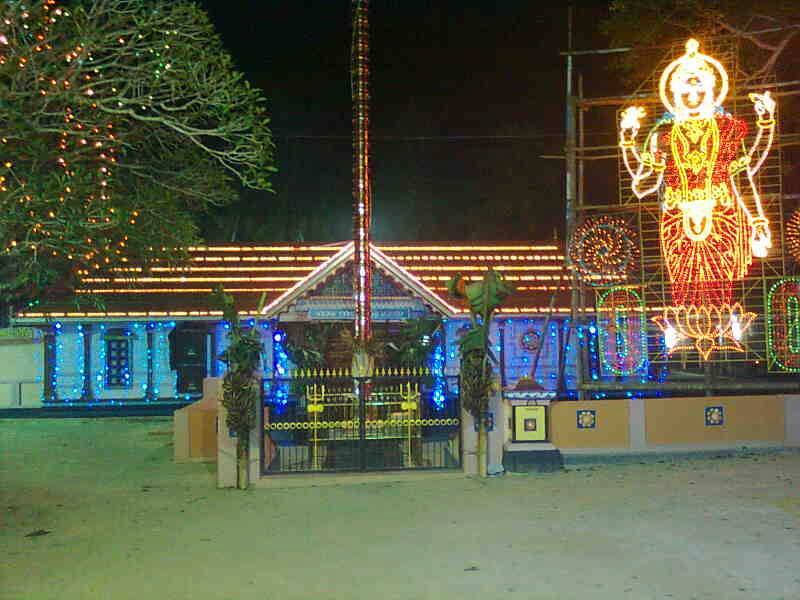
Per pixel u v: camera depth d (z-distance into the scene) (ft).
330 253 85.20
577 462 42.42
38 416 76.95
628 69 62.95
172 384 79.71
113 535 30.19
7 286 31.99
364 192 47.65
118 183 35.99
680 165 51.72
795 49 57.93
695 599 21.47
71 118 32.48
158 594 23.02
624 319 74.02
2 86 29.89
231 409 38.34
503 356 78.79
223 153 33.45
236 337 39.65
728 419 44.70
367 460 41.68
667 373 77.10
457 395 42.80
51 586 24.00
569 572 23.94
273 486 38.73
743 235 53.06
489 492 35.83
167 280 80.53
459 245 85.10
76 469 45.85
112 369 79.56
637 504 32.55
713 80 51.21
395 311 74.38
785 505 31.73
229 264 82.89
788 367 57.21
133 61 34.27
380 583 23.47
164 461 48.67
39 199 29.60
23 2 29.66
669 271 54.44
